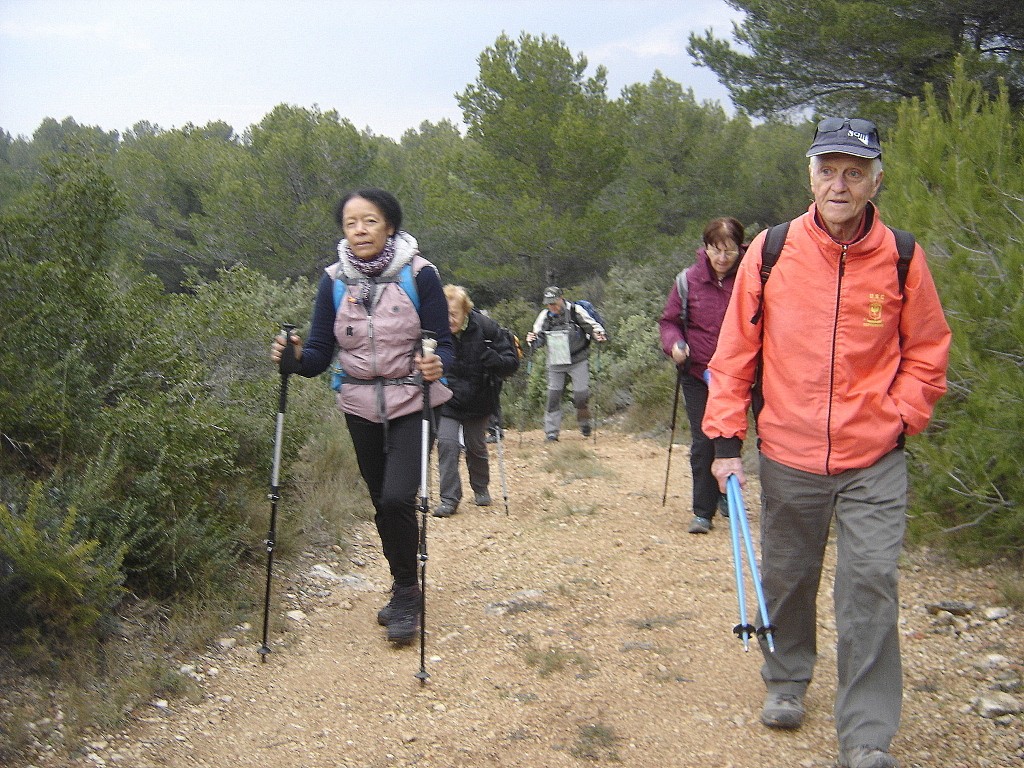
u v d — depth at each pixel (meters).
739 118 24.25
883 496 3.27
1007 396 5.00
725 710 3.78
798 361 3.33
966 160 5.68
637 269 17.55
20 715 3.44
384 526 4.41
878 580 3.17
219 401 5.76
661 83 24.64
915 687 3.90
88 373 4.92
